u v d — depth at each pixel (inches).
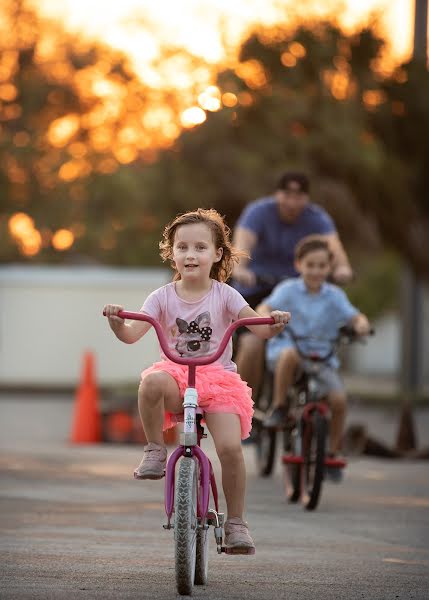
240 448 486.3
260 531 652.1
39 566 522.3
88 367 1289.4
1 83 3235.7
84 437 1264.8
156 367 491.2
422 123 2039.9
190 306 503.2
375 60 2017.7
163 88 2317.9
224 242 510.6
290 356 794.2
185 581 458.9
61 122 3117.6
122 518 683.4
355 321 789.9
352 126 2003.0
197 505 474.6
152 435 489.4
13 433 1369.3
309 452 764.6
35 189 3154.5
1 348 2230.6
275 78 2017.7
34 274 2231.8
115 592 467.8
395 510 759.7
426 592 488.4
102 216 2758.4
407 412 1189.7
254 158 2000.5
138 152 2564.0
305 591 482.6
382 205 2055.9
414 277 2086.6
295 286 805.2
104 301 2236.7
